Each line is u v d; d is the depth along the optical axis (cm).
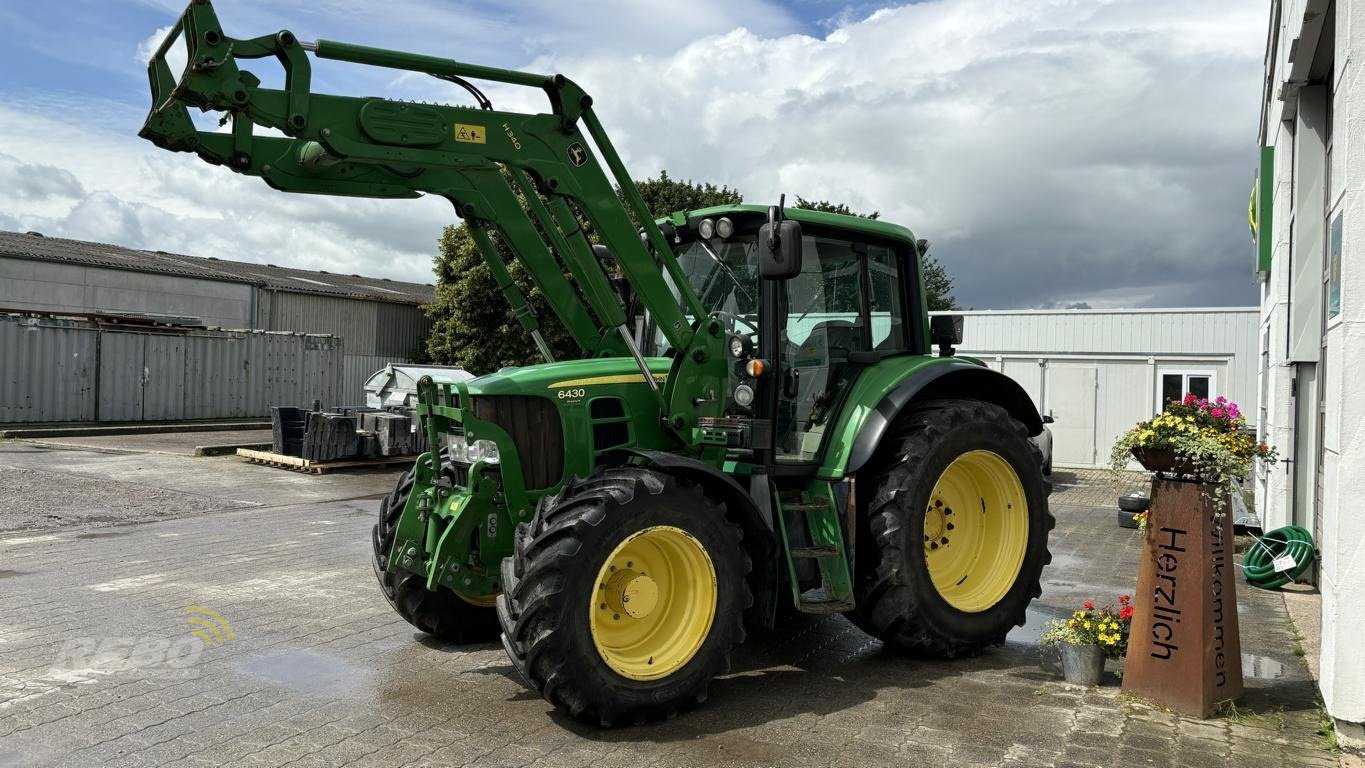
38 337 2023
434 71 433
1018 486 558
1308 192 725
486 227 502
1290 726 420
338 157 416
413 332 3431
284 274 3706
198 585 684
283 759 378
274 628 573
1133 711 439
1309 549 706
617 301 476
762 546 471
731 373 508
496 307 2764
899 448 517
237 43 394
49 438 1872
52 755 380
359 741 397
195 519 988
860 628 557
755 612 475
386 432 1479
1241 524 935
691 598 441
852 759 381
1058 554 870
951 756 384
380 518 549
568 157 463
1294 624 606
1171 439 433
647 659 427
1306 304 730
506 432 467
